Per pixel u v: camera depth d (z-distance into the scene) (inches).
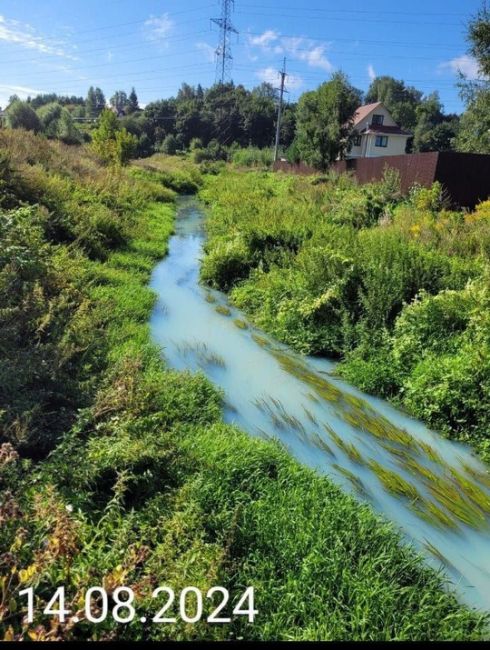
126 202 619.5
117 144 1019.3
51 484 125.6
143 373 220.5
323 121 1067.3
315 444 191.8
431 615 116.1
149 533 123.5
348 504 151.2
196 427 187.0
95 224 424.8
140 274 393.4
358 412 217.6
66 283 278.2
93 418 164.9
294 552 128.2
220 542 124.6
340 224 506.9
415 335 249.1
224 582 114.2
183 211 836.0
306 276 333.7
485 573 136.6
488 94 813.9
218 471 157.4
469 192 577.9
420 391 220.5
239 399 224.2
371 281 292.0
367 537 137.3
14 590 89.4
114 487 131.3
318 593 118.2
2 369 171.0
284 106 2456.9
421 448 193.9
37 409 158.7
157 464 149.6
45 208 380.2
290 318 305.6
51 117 1619.1
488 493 171.3
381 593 118.5
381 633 109.2
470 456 192.2
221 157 2012.8
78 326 228.8
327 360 276.7
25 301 219.6
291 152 1298.0
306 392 234.8
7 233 259.4
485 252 345.4
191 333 300.7
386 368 243.4
